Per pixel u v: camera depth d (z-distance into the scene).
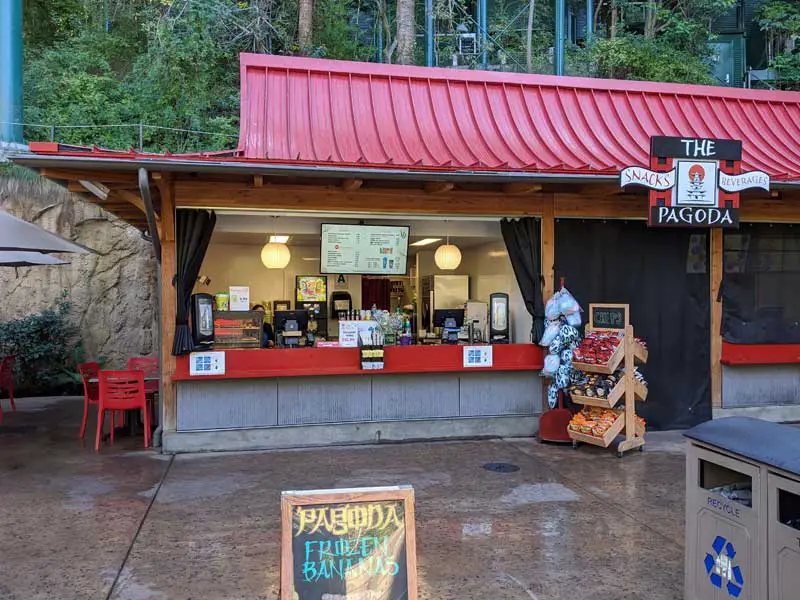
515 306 8.37
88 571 4.04
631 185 6.70
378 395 7.46
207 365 6.90
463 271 10.10
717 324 8.26
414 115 8.36
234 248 9.94
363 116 8.20
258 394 7.16
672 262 8.13
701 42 19.56
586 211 7.86
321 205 7.26
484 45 19.97
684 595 3.48
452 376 7.65
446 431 7.60
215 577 3.96
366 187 7.36
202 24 15.62
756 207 8.30
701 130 9.05
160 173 6.20
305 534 2.70
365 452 7.00
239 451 7.05
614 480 6.00
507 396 7.79
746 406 8.37
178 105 15.41
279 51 17.75
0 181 11.10
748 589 2.95
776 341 8.40
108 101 15.52
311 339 8.09
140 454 6.95
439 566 4.11
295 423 7.24
